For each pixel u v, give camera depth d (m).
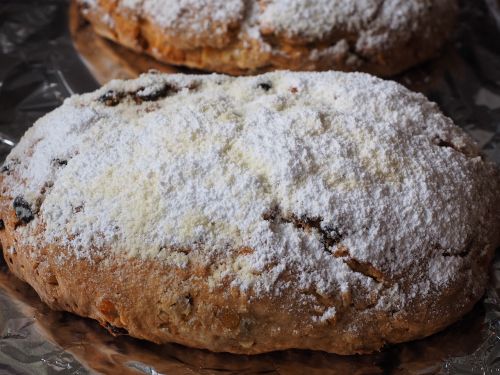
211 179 0.27
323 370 0.26
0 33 0.44
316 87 0.31
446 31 0.42
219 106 0.30
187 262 0.26
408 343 0.27
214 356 0.27
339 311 0.25
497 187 0.30
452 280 0.26
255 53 0.39
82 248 0.26
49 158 0.29
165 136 0.28
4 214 0.29
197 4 0.39
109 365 0.26
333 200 0.26
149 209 0.26
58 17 0.45
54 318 0.28
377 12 0.39
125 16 0.41
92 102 0.32
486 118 0.38
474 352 0.27
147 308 0.26
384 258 0.26
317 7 0.38
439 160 0.28
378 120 0.29
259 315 0.25
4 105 0.39
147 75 0.33
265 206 0.26
